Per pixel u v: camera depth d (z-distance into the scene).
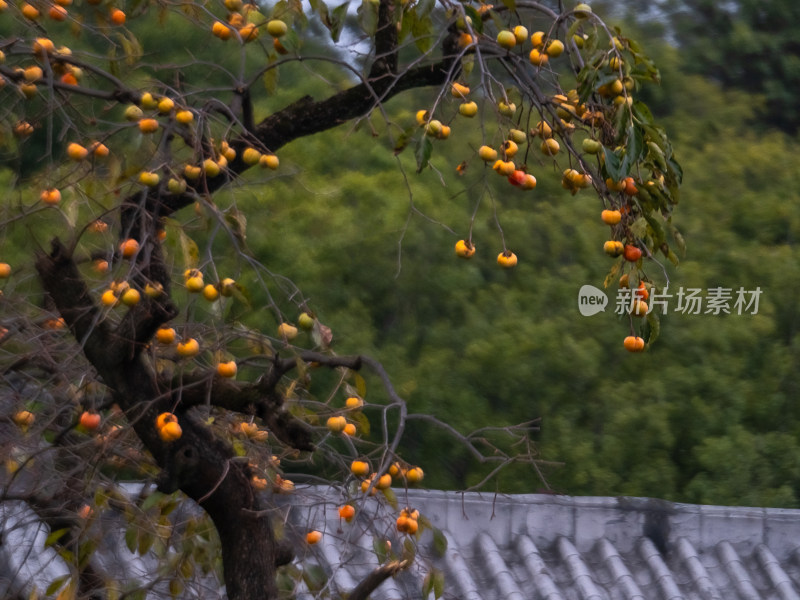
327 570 3.58
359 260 7.62
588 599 3.78
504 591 3.79
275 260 7.16
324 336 2.40
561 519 4.16
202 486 2.42
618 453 7.43
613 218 2.32
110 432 2.62
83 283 2.43
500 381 7.57
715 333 7.86
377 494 2.78
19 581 3.14
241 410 2.43
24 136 2.74
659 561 4.02
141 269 2.30
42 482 2.69
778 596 3.94
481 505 4.14
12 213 2.56
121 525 2.91
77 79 2.59
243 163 2.64
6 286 2.70
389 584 3.73
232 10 2.49
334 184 7.73
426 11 2.25
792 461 7.64
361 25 2.33
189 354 2.36
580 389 7.74
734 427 7.58
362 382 2.58
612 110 2.32
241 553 2.46
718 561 4.11
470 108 2.34
